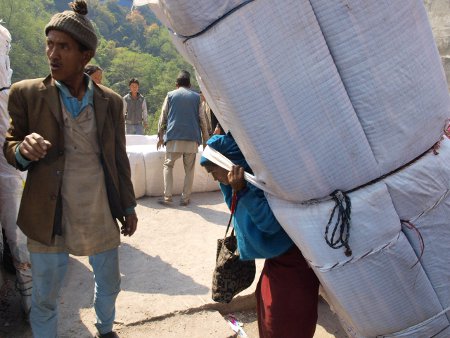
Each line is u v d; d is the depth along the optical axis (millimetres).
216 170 2213
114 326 2928
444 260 1917
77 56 2168
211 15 1571
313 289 2184
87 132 2273
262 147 1697
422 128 1774
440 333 1995
